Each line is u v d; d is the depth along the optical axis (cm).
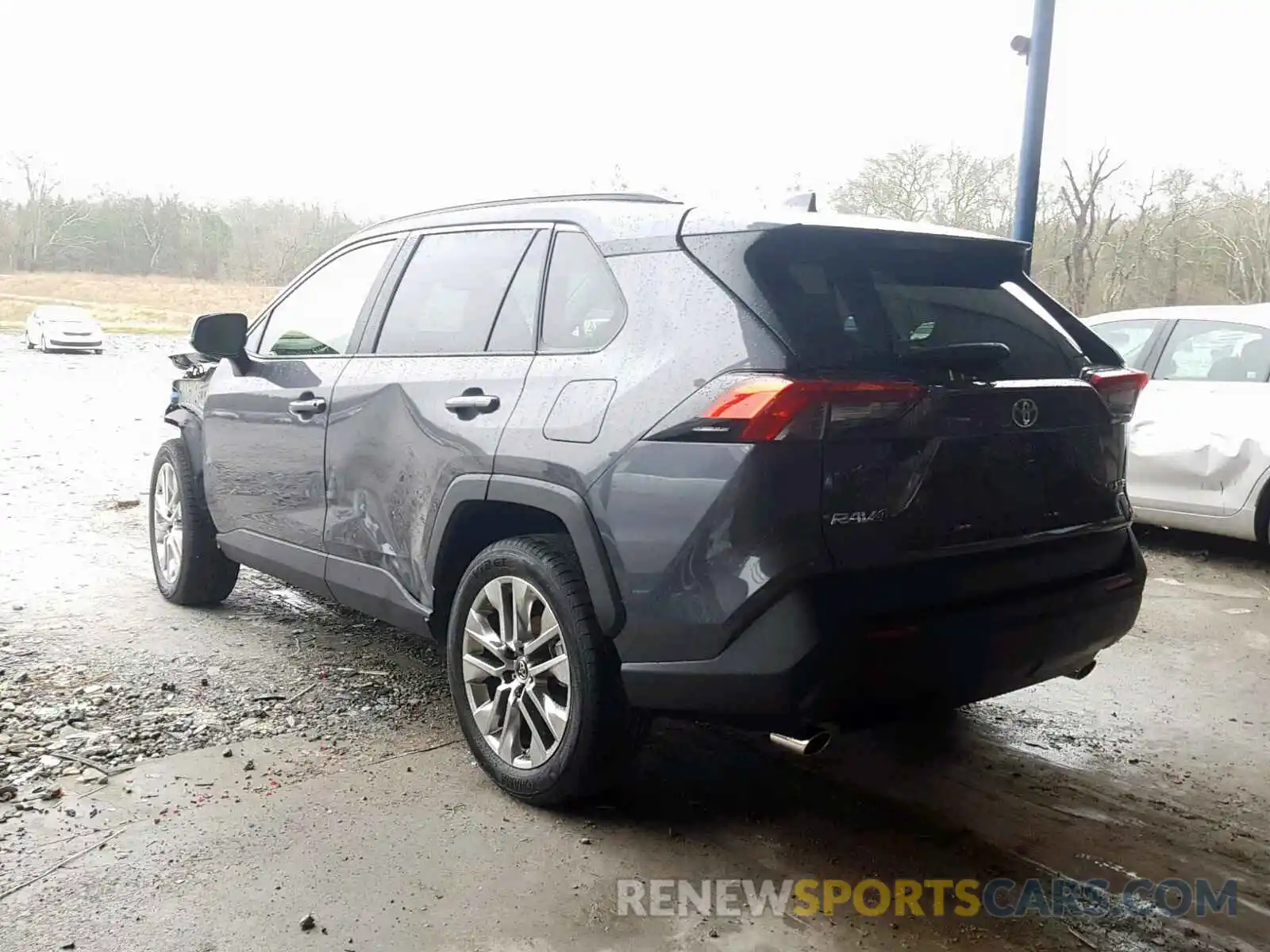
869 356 287
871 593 281
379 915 275
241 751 373
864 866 308
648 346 304
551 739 331
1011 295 342
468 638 354
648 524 292
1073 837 329
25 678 433
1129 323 751
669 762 374
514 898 285
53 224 5947
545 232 358
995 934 276
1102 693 458
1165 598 611
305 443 430
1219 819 344
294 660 467
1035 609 308
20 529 720
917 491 286
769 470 271
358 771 360
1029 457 309
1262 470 654
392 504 385
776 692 277
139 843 308
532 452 323
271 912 275
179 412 543
